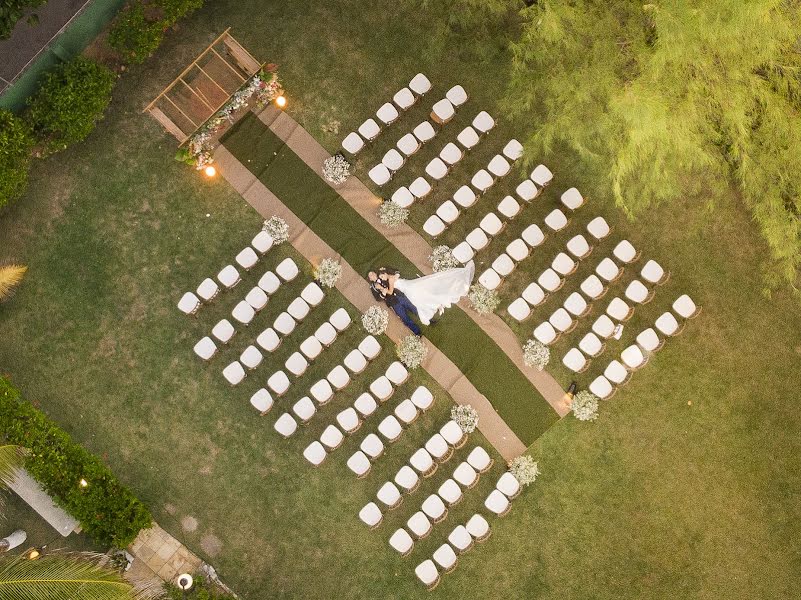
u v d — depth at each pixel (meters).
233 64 15.24
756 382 14.98
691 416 14.94
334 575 14.83
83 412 15.03
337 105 15.55
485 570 14.84
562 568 14.79
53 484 14.07
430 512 14.59
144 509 14.31
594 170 15.13
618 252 14.71
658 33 12.16
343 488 14.95
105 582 12.52
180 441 15.00
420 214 15.35
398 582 14.81
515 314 14.64
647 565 14.74
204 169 15.21
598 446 14.94
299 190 15.38
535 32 13.51
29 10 15.22
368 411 14.71
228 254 15.31
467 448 15.02
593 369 15.05
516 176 15.31
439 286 14.94
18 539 14.55
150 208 15.34
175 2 14.70
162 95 14.83
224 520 14.89
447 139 15.41
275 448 14.99
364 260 15.27
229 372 14.70
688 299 14.79
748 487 14.80
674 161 13.77
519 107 14.29
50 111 14.26
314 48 15.56
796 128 13.20
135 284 15.23
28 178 15.28
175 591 14.20
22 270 14.51
